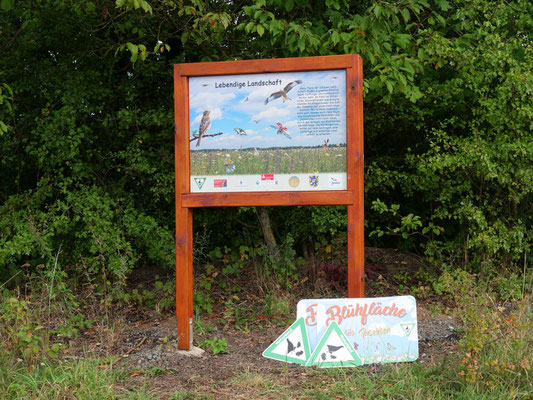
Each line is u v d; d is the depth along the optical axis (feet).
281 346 14.43
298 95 14.65
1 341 14.47
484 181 22.50
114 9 21.95
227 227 26.78
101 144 25.68
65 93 22.81
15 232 22.48
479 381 11.85
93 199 22.25
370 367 13.94
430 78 22.91
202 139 15.07
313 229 25.03
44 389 12.12
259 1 17.67
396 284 22.58
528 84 20.10
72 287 22.71
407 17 17.37
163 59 25.39
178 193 15.16
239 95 14.93
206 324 18.35
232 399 12.21
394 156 26.21
